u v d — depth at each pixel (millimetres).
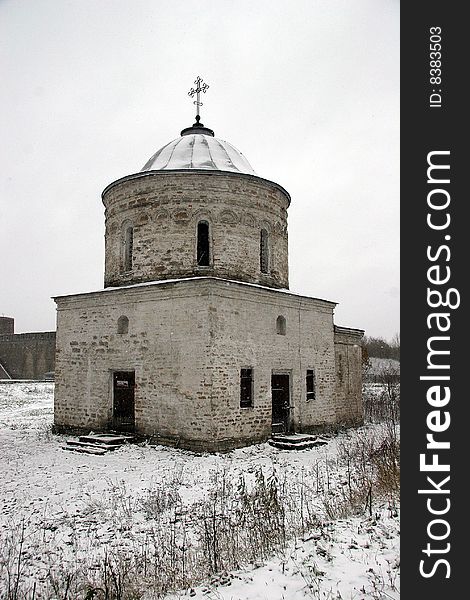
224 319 17344
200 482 13164
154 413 17750
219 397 16797
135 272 19859
